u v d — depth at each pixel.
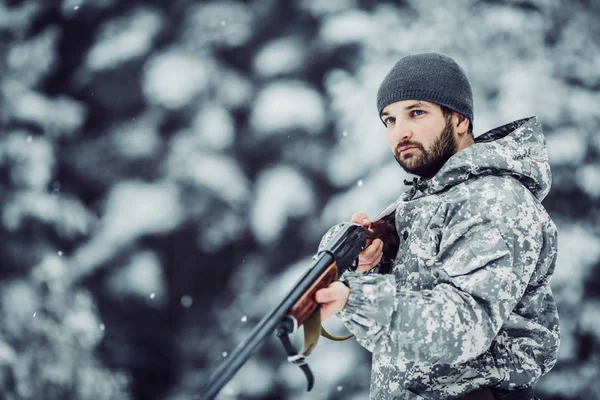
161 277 18.73
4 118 18.02
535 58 17.19
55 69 20.19
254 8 20.83
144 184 19.45
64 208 17.84
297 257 18.02
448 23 18.09
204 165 19.02
